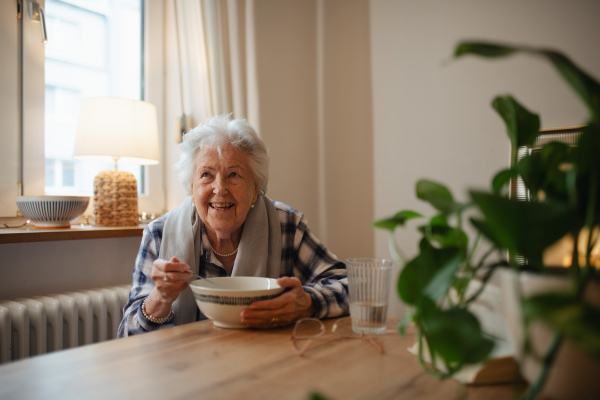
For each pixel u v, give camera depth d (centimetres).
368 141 207
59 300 143
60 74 176
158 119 204
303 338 74
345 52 213
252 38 201
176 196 204
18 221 162
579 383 40
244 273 120
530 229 37
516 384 40
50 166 174
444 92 184
